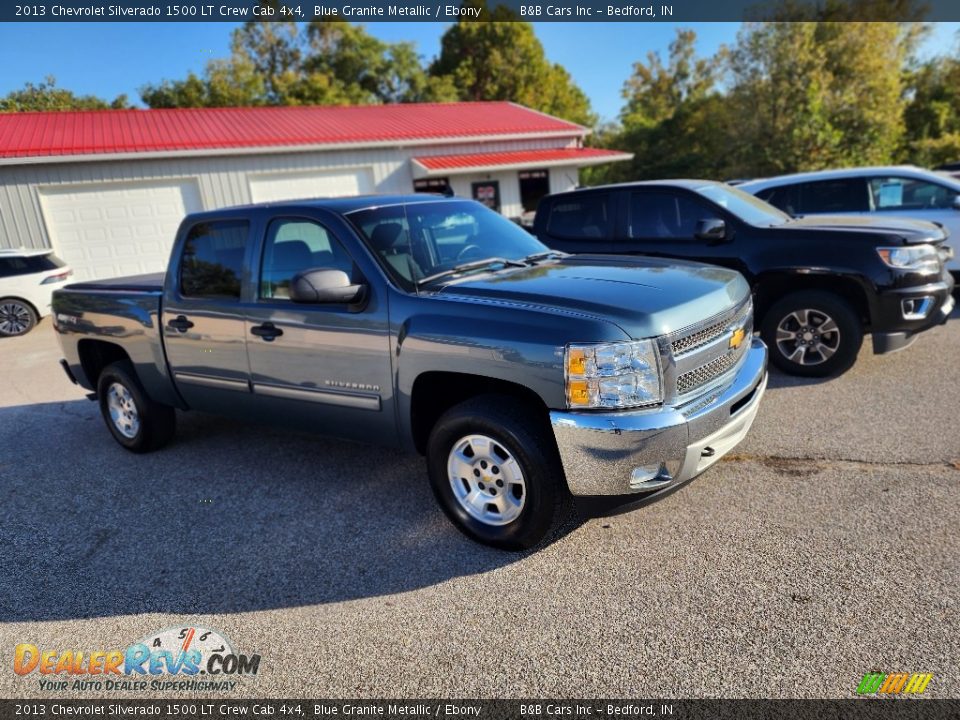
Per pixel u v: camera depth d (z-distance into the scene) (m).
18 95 31.81
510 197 20.11
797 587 2.91
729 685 2.41
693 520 3.56
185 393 4.75
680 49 53.06
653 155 35.19
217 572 3.45
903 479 3.81
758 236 5.85
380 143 17.56
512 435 3.15
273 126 18.67
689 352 3.17
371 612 3.02
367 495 4.20
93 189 14.73
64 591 3.38
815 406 5.11
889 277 5.34
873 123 26.95
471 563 3.34
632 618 2.82
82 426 6.21
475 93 44.84
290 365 4.00
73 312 5.34
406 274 3.69
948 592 2.78
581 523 3.62
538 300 3.22
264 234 4.15
